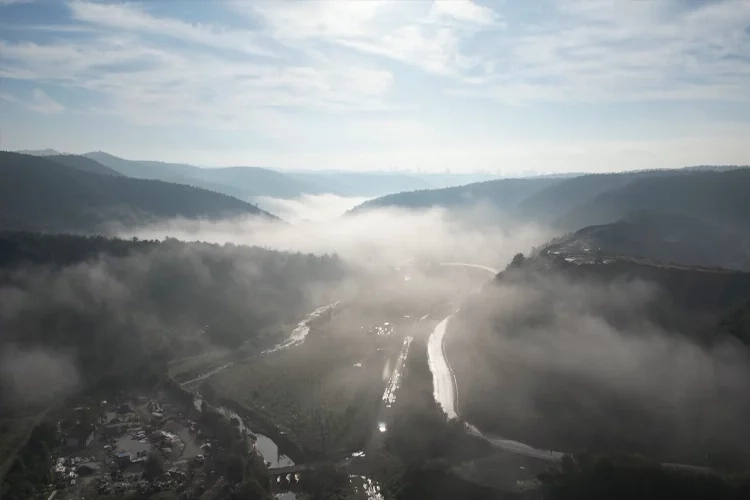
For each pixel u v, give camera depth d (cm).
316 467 19212
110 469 18600
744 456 17725
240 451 19500
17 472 18012
